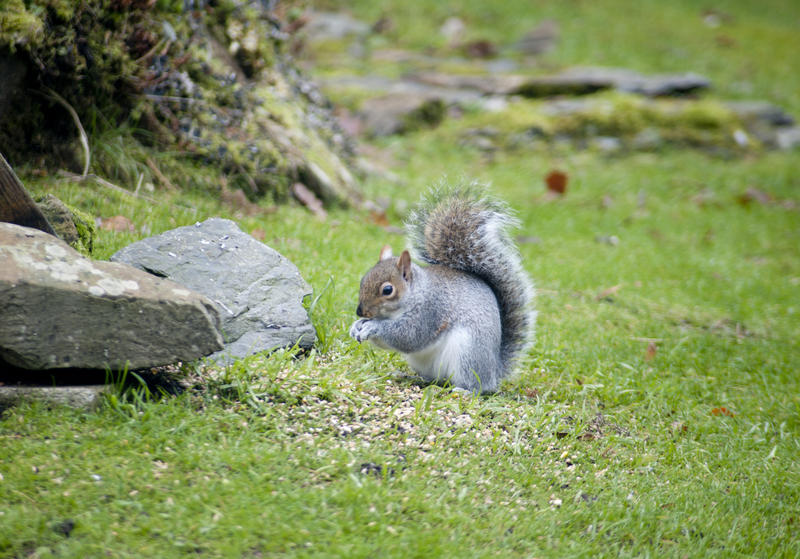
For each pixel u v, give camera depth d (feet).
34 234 22.79
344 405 25.43
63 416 21.90
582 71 94.02
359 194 51.67
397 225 50.26
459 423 25.62
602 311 41.73
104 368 22.31
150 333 22.56
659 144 81.20
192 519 19.20
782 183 74.43
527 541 20.44
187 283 27.86
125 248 28.37
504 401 27.78
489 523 20.94
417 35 105.70
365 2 113.91
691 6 132.36
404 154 73.10
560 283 45.85
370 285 27.12
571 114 82.28
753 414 31.40
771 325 44.04
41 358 21.58
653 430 28.53
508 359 30.32
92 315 21.94
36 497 19.21
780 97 96.68
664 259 53.88
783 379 35.76
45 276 21.65
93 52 37.91
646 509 22.75
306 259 37.52
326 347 28.96
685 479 25.41
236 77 48.75
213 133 43.86
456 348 27.99
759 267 55.31
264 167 44.88
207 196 41.70
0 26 33.19
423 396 26.89
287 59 56.95
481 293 28.84
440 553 19.24
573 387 30.73
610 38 110.73
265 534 19.03
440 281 28.43
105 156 39.11
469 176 68.64
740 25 126.62
